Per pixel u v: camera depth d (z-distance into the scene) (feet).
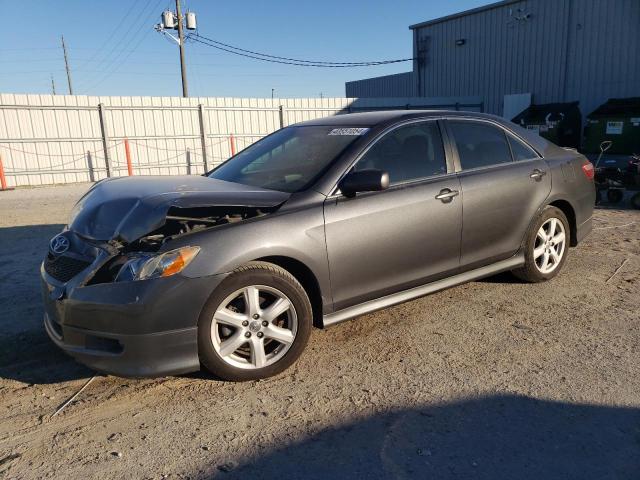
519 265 15.14
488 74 79.97
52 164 55.67
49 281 10.44
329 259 11.12
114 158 58.85
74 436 8.89
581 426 8.95
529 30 73.05
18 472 7.98
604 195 34.83
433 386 10.32
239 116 65.31
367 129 12.75
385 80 101.14
